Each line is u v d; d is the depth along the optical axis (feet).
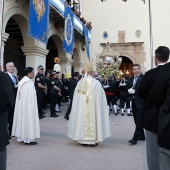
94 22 64.69
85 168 12.89
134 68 18.97
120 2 63.77
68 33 41.60
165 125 7.18
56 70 38.65
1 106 8.09
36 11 29.07
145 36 61.93
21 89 17.37
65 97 49.93
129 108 33.63
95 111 17.60
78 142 17.60
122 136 20.89
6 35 27.45
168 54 9.77
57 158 14.49
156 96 8.43
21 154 15.12
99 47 63.87
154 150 9.30
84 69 18.63
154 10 61.77
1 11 25.43
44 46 38.19
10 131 19.81
